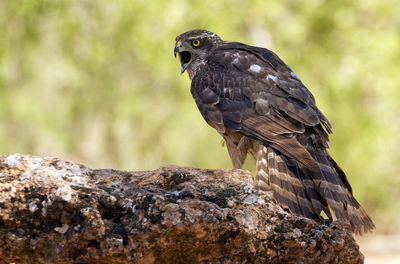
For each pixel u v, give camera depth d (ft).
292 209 16.99
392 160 58.54
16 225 15.42
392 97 53.62
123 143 57.77
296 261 16.33
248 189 16.57
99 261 15.42
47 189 15.46
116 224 15.29
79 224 15.14
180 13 50.93
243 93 20.40
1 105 55.52
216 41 23.89
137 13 52.60
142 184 16.84
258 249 15.87
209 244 15.39
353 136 54.65
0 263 16.29
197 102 21.42
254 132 19.57
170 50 52.03
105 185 16.28
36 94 58.65
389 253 61.26
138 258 15.16
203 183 16.66
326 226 16.79
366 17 57.62
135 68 57.67
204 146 53.31
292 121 19.19
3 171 16.02
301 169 17.97
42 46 58.23
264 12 53.98
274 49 55.26
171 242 15.17
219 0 52.16
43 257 15.61
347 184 18.67
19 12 55.88
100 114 60.44
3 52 55.67
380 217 65.36
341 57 56.65
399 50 53.78
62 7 56.39
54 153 60.13
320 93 53.26
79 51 58.29
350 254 16.83
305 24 55.57
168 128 54.90
